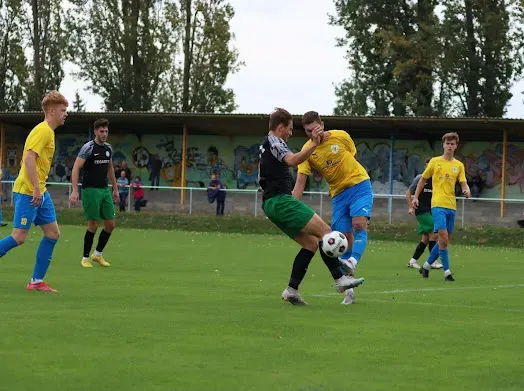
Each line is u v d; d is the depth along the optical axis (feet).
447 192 55.26
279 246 87.45
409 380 22.80
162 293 41.98
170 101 211.41
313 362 24.85
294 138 157.38
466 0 191.83
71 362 23.93
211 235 108.17
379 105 206.39
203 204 153.89
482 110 193.57
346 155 41.14
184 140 155.12
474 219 134.00
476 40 191.83
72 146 170.50
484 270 64.75
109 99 206.69
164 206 156.15
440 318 34.63
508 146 148.97
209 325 30.86
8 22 219.61
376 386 21.99
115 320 31.50
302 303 37.73
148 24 206.69
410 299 42.09
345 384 22.13
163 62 207.62
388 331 30.66
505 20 188.34
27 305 35.96
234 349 26.43
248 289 45.16
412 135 153.58
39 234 92.17
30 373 22.52
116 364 23.80
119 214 127.85
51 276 50.16
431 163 55.57
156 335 28.53
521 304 40.86
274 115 36.91
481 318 35.04
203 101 209.05
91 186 57.41
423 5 197.98
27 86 217.56
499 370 24.27
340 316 34.32
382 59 203.82
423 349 27.27
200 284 47.65
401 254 80.94
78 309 34.78
